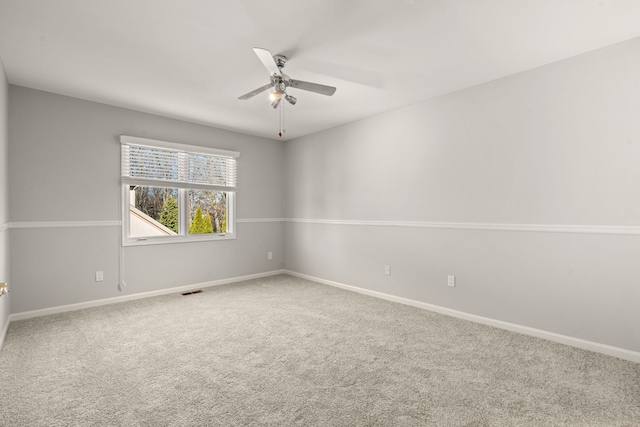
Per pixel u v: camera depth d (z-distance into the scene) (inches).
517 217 116.6
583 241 102.6
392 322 127.0
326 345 105.5
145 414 69.7
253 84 128.1
